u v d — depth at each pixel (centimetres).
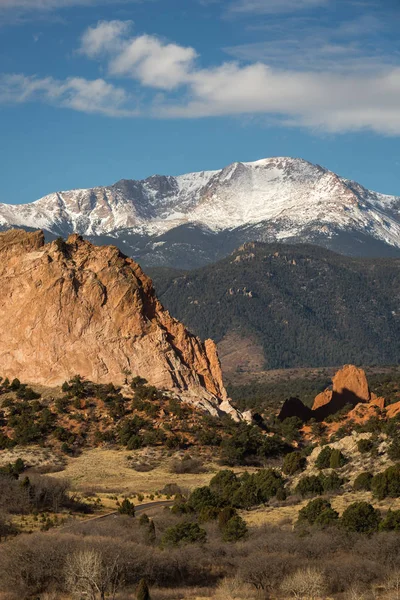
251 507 18825
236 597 12169
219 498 18975
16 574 12469
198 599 12144
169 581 13000
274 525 16050
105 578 12244
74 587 12100
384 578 12469
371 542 13462
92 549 12525
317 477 19262
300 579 12162
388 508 16250
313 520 15788
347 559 13075
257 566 12644
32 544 12938
